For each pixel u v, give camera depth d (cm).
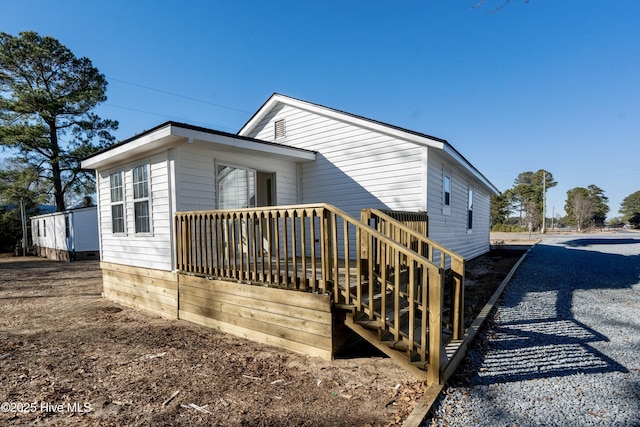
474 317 465
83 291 783
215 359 343
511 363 317
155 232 556
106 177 692
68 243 1559
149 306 568
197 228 516
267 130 890
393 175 677
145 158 574
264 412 237
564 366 308
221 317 442
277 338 376
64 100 1745
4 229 2098
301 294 352
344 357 341
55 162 1803
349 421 222
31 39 1675
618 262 1048
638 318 464
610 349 349
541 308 516
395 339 301
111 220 679
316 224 764
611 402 242
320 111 766
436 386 265
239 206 633
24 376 308
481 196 1300
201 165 560
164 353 363
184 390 275
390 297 396
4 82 1662
